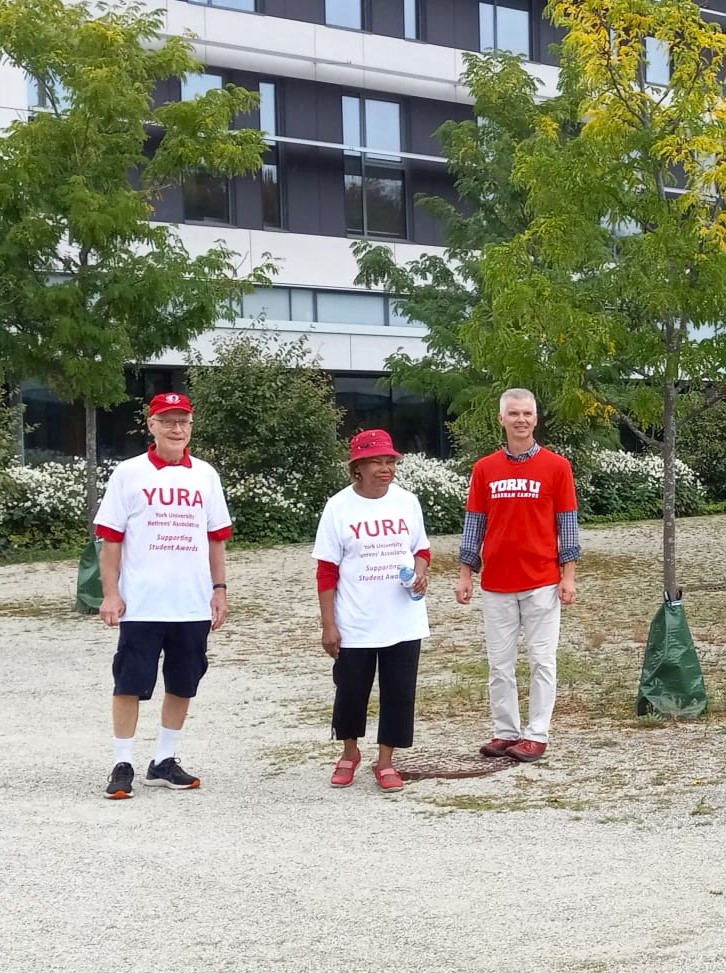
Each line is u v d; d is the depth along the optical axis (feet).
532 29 106.11
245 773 23.20
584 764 22.43
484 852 17.26
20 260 45.68
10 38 45.83
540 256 35.40
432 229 102.53
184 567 21.88
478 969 13.07
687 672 26.17
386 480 21.84
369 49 98.12
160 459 22.12
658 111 34.01
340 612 21.79
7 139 45.37
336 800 20.89
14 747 25.73
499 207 65.21
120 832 18.93
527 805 19.86
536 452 23.30
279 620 44.11
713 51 34.60
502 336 33.40
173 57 49.39
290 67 95.09
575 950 13.48
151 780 22.17
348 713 21.83
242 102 49.55
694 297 32.55
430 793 21.09
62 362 45.27
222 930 14.46
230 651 38.22
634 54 34.40
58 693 31.89
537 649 23.18
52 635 41.68
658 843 17.31
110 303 45.85
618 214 33.86
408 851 17.48
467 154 64.13
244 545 70.85
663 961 13.07
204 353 88.33
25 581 57.26
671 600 26.48
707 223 32.86
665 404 34.91
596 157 33.40
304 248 96.58
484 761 23.16
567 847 17.34
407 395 101.04
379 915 14.79
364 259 69.77
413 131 101.86
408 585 21.63
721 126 32.89
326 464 75.61
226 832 18.83
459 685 31.17
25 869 16.97
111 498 21.84
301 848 17.79
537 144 35.42
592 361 33.30
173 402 21.94
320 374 78.07
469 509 23.86
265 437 73.46
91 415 47.75
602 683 30.50
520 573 23.13
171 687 22.17
